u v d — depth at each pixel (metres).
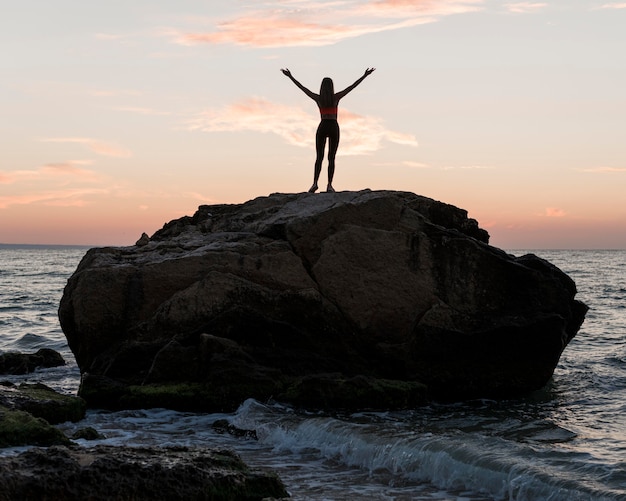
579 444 13.25
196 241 19.66
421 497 10.24
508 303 18.45
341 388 15.88
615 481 10.42
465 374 17.75
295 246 18.52
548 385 19.86
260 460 12.18
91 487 8.66
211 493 8.88
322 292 18.05
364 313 17.92
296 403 15.83
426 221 18.84
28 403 14.35
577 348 26.78
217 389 15.87
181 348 16.55
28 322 36.72
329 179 21.38
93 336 17.83
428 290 18.16
